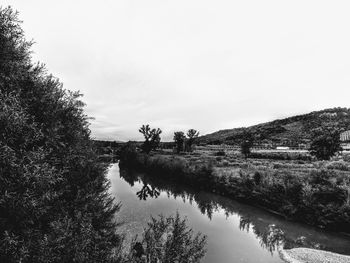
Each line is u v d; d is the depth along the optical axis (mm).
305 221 24438
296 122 197750
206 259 17141
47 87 8188
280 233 22203
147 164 64312
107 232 9578
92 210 9188
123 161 84000
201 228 23438
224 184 37656
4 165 5824
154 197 37094
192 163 50406
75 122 9141
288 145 115750
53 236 5855
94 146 11164
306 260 16969
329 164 38625
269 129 188625
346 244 19625
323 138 43281
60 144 8188
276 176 31688
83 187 9383
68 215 7543
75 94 9062
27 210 5996
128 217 25672
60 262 5582
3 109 5797
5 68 6816
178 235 6207
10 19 6785
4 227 5781
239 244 19781
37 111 7695
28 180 5961
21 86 7371
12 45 6883
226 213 28594
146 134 80625
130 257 6770
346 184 24859
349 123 151000
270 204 29078
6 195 5559
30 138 6559
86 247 6199
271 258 17469
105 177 11578
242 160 60656
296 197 26609
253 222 25297
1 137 5844
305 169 37406
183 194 39375
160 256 6109
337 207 22875
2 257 5363
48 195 6449
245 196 32875
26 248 5516
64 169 8047
